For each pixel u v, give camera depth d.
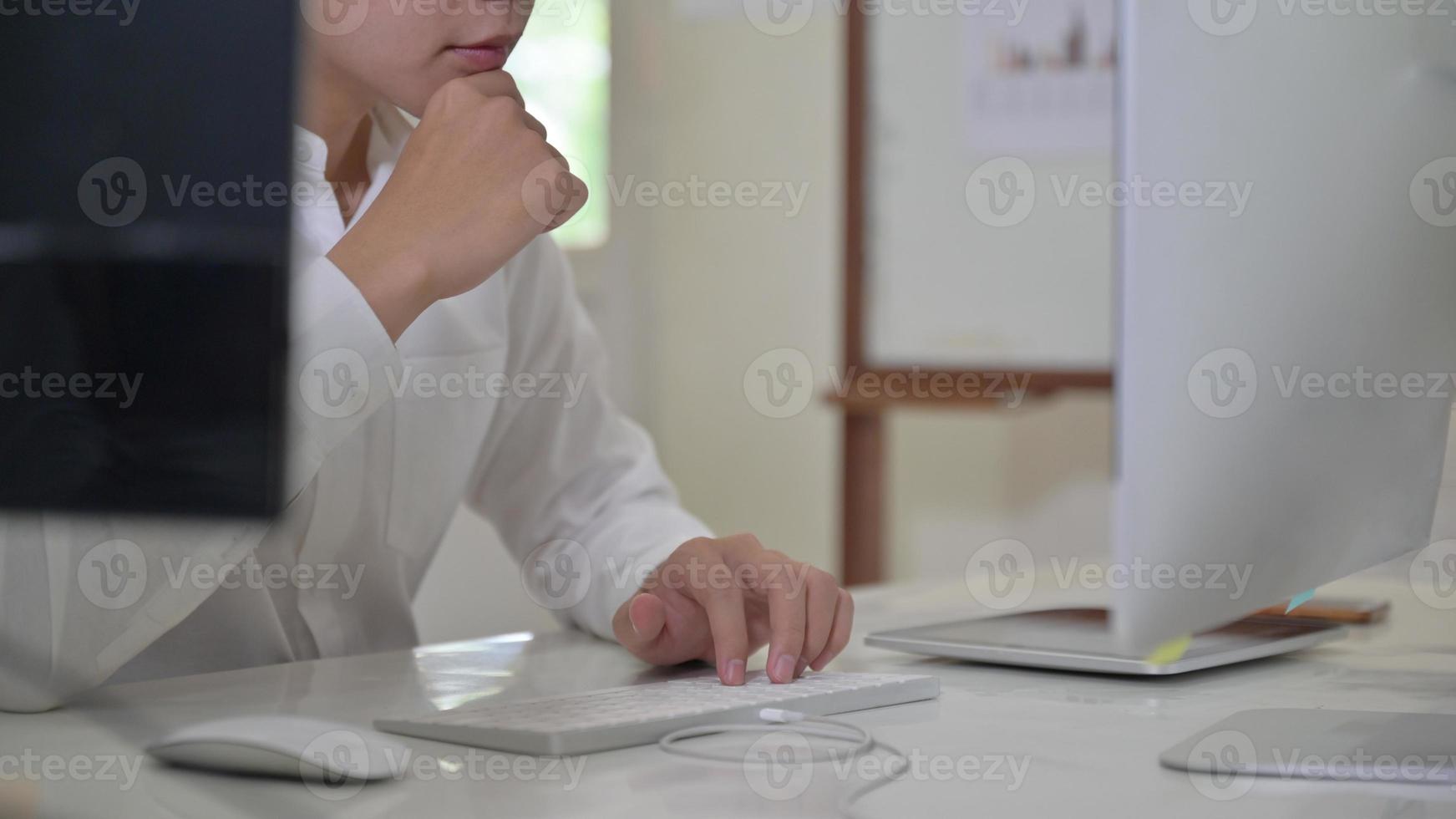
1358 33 0.53
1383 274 0.55
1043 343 2.12
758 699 0.63
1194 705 0.67
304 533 0.99
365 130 1.04
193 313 0.40
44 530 0.43
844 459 2.23
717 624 0.74
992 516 2.46
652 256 2.62
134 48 0.40
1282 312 0.51
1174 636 0.50
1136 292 0.47
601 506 1.11
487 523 1.43
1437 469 0.62
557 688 0.74
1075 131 2.10
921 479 2.50
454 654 0.88
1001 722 0.63
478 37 0.86
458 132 0.74
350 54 0.86
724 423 2.60
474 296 1.05
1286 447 0.52
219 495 0.40
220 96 0.40
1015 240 2.13
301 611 1.04
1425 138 0.56
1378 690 0.71
